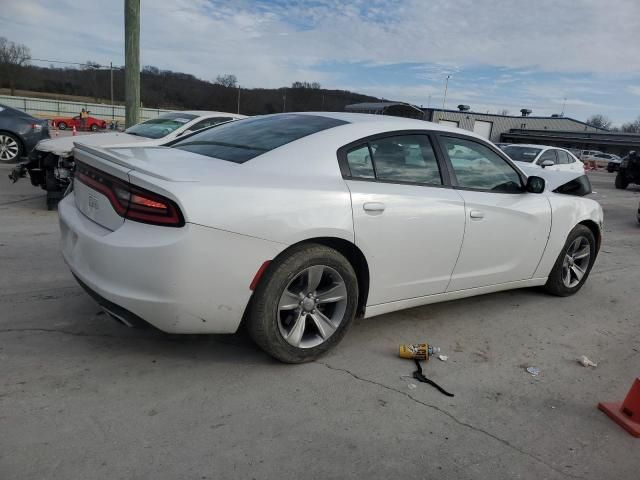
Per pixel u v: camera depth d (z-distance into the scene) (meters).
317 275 3.06
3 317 3.52
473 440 2.59
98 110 57.66
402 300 3.58
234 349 3.30
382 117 3.77
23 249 5.17
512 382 3.23
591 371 3.48
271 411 2.68
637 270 6.42
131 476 2.14
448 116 55.81
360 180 3.26
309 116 3.77
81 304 3.82
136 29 9.88
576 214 4.71
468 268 3.88
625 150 57.53
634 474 2.45
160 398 2.71
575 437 2.70
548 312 4.55
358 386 3.00
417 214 3.40
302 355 3.13
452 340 3.79
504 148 13.75
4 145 10.98
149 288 2.61
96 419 2.49
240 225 2.68
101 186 2.83
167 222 2.56
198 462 2.26
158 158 3.04
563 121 63.81
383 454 2.42
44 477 2.09
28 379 2.78
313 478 2.23
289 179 2.97
